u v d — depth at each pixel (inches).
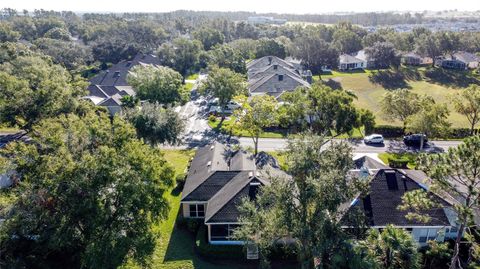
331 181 859.4
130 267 1138.7
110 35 5497.1
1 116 1883.6
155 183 1067.3
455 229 1242.6
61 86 1979.6
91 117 1255.5
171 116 1819.6
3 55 3196.4
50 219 967.0
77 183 927.7
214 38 5393.7
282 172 1475.1
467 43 5408.5
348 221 920.9
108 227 987.9
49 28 6323.8
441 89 3708.2
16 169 1021.2
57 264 1119.0
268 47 4692.4
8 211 970.1
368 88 3769.7
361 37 5846.5
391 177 1317.7
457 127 2437.3
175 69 4170.8
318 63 4434.1
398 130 2324.1
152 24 6471.5
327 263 890.7
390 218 1216.2
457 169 933.2
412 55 4980.3
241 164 1567.4
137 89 2502.5
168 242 1275.8
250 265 1170.6
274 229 931.3
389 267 850.8
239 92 2593.5
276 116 1983.3
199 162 1669.5
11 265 970.1
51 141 1030.4
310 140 924.0
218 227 1240.8
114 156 975.0
